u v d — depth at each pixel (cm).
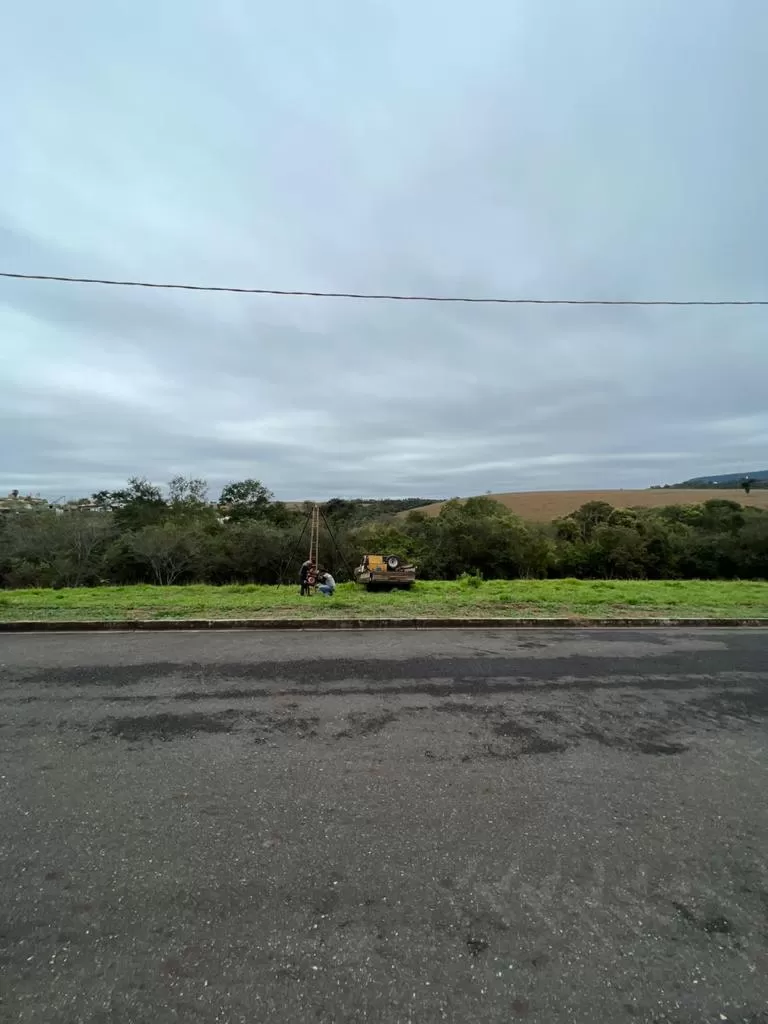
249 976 201
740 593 1327
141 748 403
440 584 1523
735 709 506
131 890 246
